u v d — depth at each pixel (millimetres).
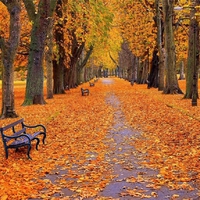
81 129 14609
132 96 33281
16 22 17219
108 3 42656
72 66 46719
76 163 9086
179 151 9930
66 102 27703
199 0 21000
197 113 17531
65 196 6625
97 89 49781
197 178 7457
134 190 6824
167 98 27531
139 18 42188
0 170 8375
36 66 25484
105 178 7691
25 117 18031
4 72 17750
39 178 7840
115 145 11281
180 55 41125
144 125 15266
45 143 11648
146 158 9383
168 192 6707
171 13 31391
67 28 35312
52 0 25000
